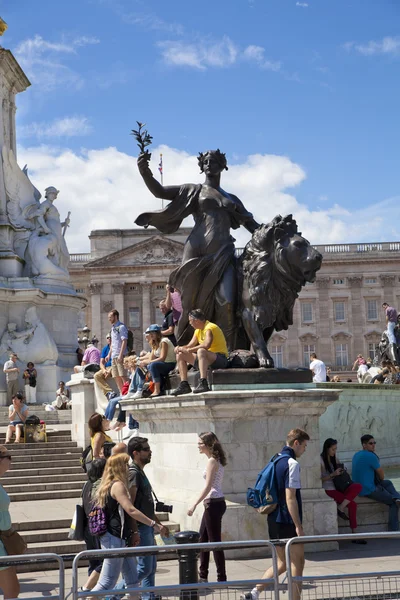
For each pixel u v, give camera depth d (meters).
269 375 10.13
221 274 11.12
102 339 90.81
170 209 11.48
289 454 7.59
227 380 9.97
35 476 14.10
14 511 11.64
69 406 23.23
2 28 28.02
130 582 6.94
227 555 9.29
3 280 26.39
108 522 6.91
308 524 9.83
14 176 28.47
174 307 13.30
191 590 6.04
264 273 10.59
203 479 9.91
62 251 28.69
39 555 5.78
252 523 9.52
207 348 10.02
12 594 7.00
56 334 27.23
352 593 6.32
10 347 25.75
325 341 91.38
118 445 7.66
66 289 27.89
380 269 91.94
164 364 11.23
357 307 91.69
